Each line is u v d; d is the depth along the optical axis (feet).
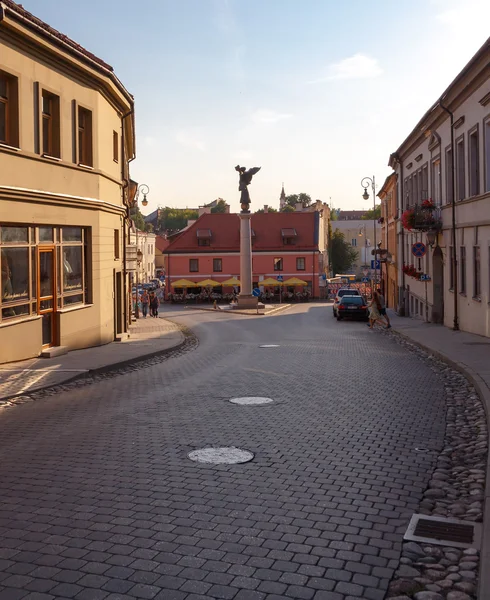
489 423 31.32
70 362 54.85
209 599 14.88
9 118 53.83
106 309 73.56
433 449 27.71
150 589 15.34
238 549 17.51
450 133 86.84
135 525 19.21
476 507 20.76
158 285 261.44
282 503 21.02
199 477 23.71
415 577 16.06
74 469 24.82
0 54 51.31
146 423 32.65
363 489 22.44
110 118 75.00
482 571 15.65
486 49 64.75
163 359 62.39
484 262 73.51
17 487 22.80
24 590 15.34
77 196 64.23
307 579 15.84
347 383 44.78
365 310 126.41
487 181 71.46
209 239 261.85
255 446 27.99
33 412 36.01
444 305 94.84
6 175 52.21
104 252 72.49
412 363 55.72
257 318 143.74
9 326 53.52
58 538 18.33
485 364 50.16
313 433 30.32
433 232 94.27
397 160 134.72
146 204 148.87
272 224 266.77
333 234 347.15
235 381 46.19
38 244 58.29
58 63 59.93
